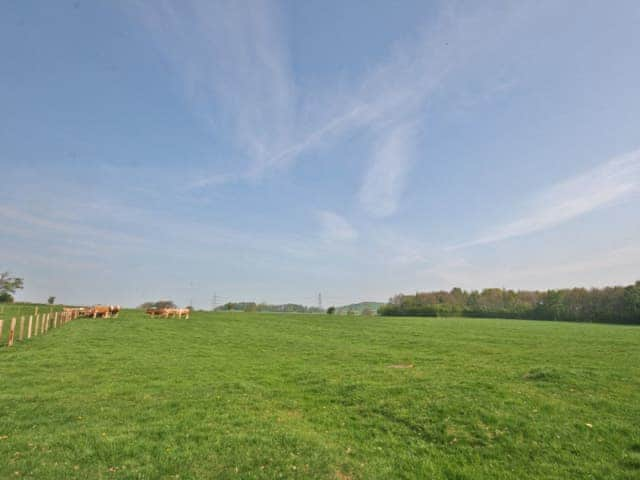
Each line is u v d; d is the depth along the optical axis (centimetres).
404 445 1130
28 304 6894
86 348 2683
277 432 1161
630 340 3688
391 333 4491
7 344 2695
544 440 1120
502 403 1380
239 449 1034
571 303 10981
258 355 2725
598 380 1700
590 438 1129
